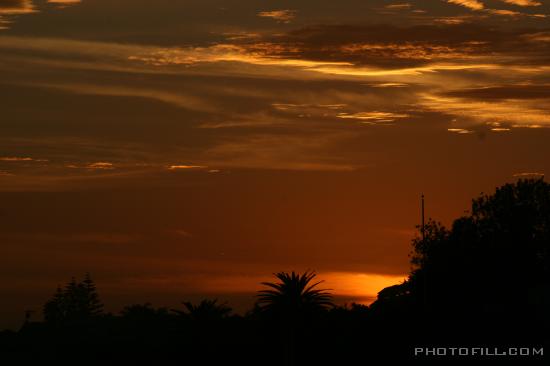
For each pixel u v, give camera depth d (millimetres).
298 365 132125
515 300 125062
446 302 132500
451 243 142125
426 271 140125
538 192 145750
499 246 138750
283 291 135750
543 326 113000
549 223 143250
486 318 120000
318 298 137000
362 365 125312
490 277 136750
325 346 132625
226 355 143000
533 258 139250
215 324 148375
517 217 143500
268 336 136000
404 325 128750
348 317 141750
